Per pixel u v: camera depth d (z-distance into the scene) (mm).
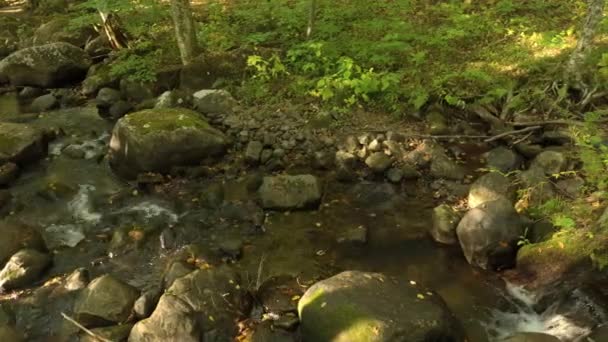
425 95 8117
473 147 7727
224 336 4957
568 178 6707
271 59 9125
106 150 8445
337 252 6152
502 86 8289
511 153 7332
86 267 6012
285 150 7758
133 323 5117
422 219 6645
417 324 4461
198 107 8625
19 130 8164
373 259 6043
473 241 5828
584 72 8023
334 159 7574
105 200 7219
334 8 10625
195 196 7148
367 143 7664
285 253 6141
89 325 5121
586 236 5383
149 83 9617
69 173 7848
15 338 4941
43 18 13594
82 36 11680
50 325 5203
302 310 4871
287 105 8516
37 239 6258
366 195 7098
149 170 7512
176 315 4883
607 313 4824
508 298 5426
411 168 7301
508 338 4574
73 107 9867
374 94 8531
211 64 9438
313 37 9758
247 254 6129
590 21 7688
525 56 8898
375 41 9547
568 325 4914
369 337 4363
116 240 6309
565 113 7656
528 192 6359
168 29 11203
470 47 9555
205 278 5316
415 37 9320
